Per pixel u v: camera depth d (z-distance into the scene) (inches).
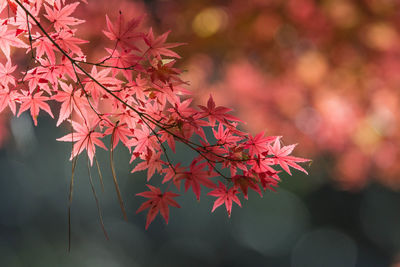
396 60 204.4
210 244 708.0
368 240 717.9
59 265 486.6
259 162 77.5
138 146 78.6
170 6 193.3
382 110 223.5
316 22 197.9
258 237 759.1
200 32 195.2
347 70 211.0
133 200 663.8
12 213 548.7
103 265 528.4
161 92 74.9
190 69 197.8
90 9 158.1
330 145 238.4
